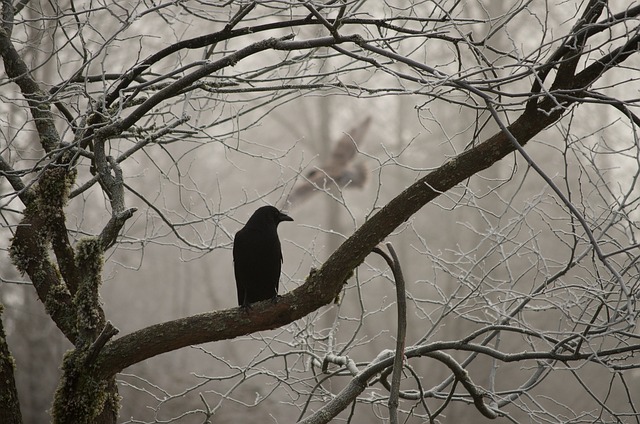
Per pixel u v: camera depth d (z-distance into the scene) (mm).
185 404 27078
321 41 8055
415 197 7816
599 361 8773
